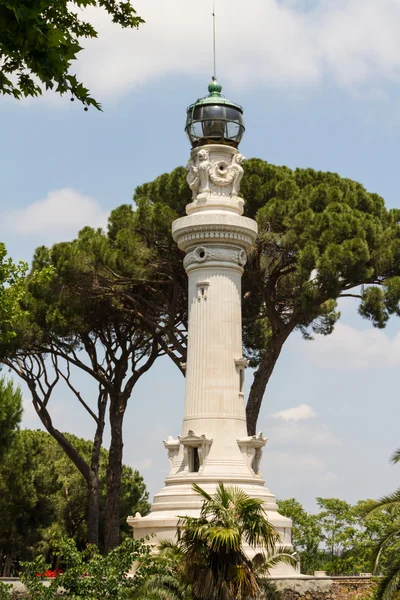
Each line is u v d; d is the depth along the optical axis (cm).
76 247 3766
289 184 3719
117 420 4266
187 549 2200
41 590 2131
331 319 4606
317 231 3556
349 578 2862
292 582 2766
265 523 2245
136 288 3997
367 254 3462
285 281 3869
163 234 3750
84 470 4284
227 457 3022
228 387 3084
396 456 2281
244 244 3222
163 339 4366
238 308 3181
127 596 2133
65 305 3897
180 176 3866
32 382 4231
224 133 3319
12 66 1093
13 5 917
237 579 2155
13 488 4925
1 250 2745
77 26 1191
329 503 4909
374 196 4078
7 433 4125
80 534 5953
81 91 1052
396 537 2303
